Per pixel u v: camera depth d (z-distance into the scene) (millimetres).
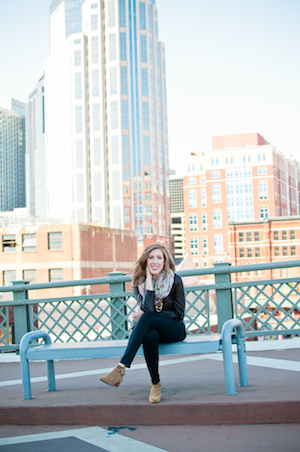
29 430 3748
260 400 3500
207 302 6676
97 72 148250
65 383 5113
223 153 116812
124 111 146625
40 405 3949
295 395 3584
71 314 33438
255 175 114250
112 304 7031
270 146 113750
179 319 3990
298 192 140375
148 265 4016
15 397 4453
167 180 157625
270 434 3164
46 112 162500
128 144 145625
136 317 4070
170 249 148625
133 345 3838
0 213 172125
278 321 6547
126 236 73938
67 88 151500
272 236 74625
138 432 3473
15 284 7512
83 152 146250
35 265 63094
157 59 159250
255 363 5480
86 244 64000
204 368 5500
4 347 7480
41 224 67562
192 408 3578
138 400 3883
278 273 72750
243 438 3127
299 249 73375
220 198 115938
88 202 145125
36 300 7359
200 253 124938
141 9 154250
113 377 3814
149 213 144875
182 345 3904
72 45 150875
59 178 153500
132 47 150875
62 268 62344
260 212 113062
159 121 156375
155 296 3941
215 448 2973
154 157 150250
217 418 3521
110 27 149875
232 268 6578
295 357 5777
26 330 7453
